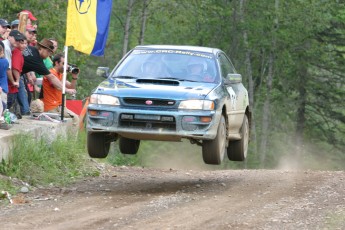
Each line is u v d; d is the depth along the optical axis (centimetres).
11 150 3284
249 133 3788
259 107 12738
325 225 2450
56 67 4259
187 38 12950
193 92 3088
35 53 3906
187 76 3281
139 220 2480
